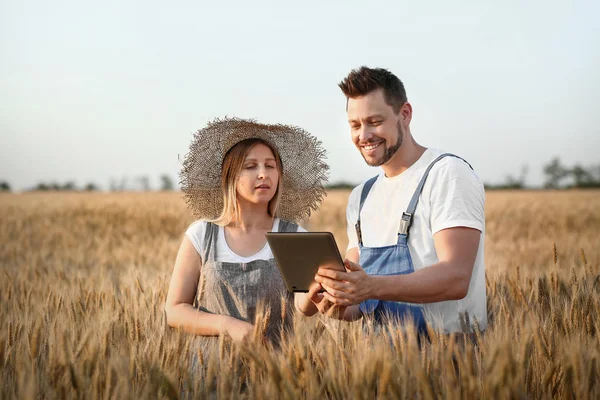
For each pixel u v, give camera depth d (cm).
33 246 1166
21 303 409
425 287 269
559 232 1336
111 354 248
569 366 222
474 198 291
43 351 270
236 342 244
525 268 514
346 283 259
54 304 370
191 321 281
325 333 284
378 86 298
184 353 253
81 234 1421
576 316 298
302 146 333
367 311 311
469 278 280
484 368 234
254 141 303
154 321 312
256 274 294
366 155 307
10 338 277
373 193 329
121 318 310
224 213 305
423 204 301
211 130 324
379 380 218
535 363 251
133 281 478
